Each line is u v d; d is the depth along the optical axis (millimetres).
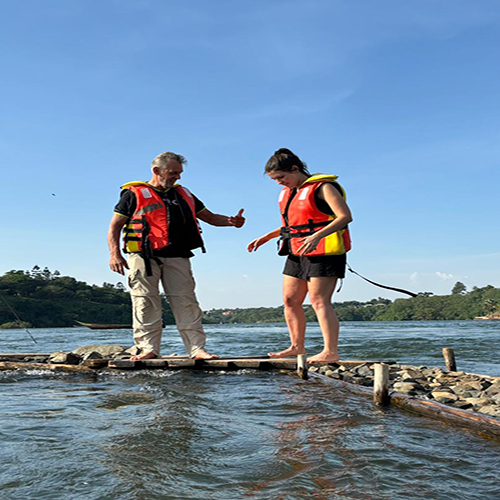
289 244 5223
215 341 18547
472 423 2777
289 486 1918
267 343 16203
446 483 1961
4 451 2354
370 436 2635
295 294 5371
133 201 5320
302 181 5145
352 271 5148
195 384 4406
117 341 23297
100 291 163375
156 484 1940
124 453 2328
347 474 2049
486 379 4629
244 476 2031
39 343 21172
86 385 4555
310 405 3467
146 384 4461
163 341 18547
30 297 142875
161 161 5184
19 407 3447
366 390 3936
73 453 2324
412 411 3238
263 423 2932
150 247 5312
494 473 2078
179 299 5469
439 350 12000
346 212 4746
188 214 5453
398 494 1847
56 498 1807
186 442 2510
